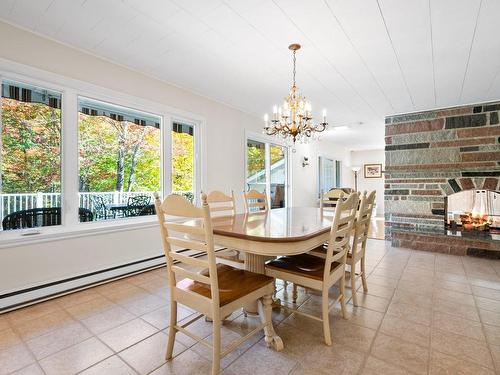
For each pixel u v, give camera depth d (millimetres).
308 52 2590
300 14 2014
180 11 2006
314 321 1979
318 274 1771
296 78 3203
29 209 2398
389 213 4781
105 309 2156
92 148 2865
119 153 3102
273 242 1538
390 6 1909
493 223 4156
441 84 3357
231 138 4379
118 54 2686
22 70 2234
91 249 2664
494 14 1979
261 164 5293
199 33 2295
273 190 5645
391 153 4770
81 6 1962
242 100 4078
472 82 3289
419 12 1971
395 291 2520
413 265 3348
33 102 2406
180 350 1637
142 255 3094
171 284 1555
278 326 1913
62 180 2543
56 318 2012
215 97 3947
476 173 4066
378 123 5461
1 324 1927
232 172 4395
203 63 2857
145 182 3342
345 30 2215
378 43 2410
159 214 1517
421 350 1630
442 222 4352
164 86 3355
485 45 2424
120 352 1613
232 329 1873
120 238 2900
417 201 4543
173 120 3609
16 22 2168
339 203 1688
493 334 1801
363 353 1604
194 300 1441
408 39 2340
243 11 1990
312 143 6969
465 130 4172
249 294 1514
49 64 2396
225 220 2246
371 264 3391
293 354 1598
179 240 1451
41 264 2340
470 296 2406
